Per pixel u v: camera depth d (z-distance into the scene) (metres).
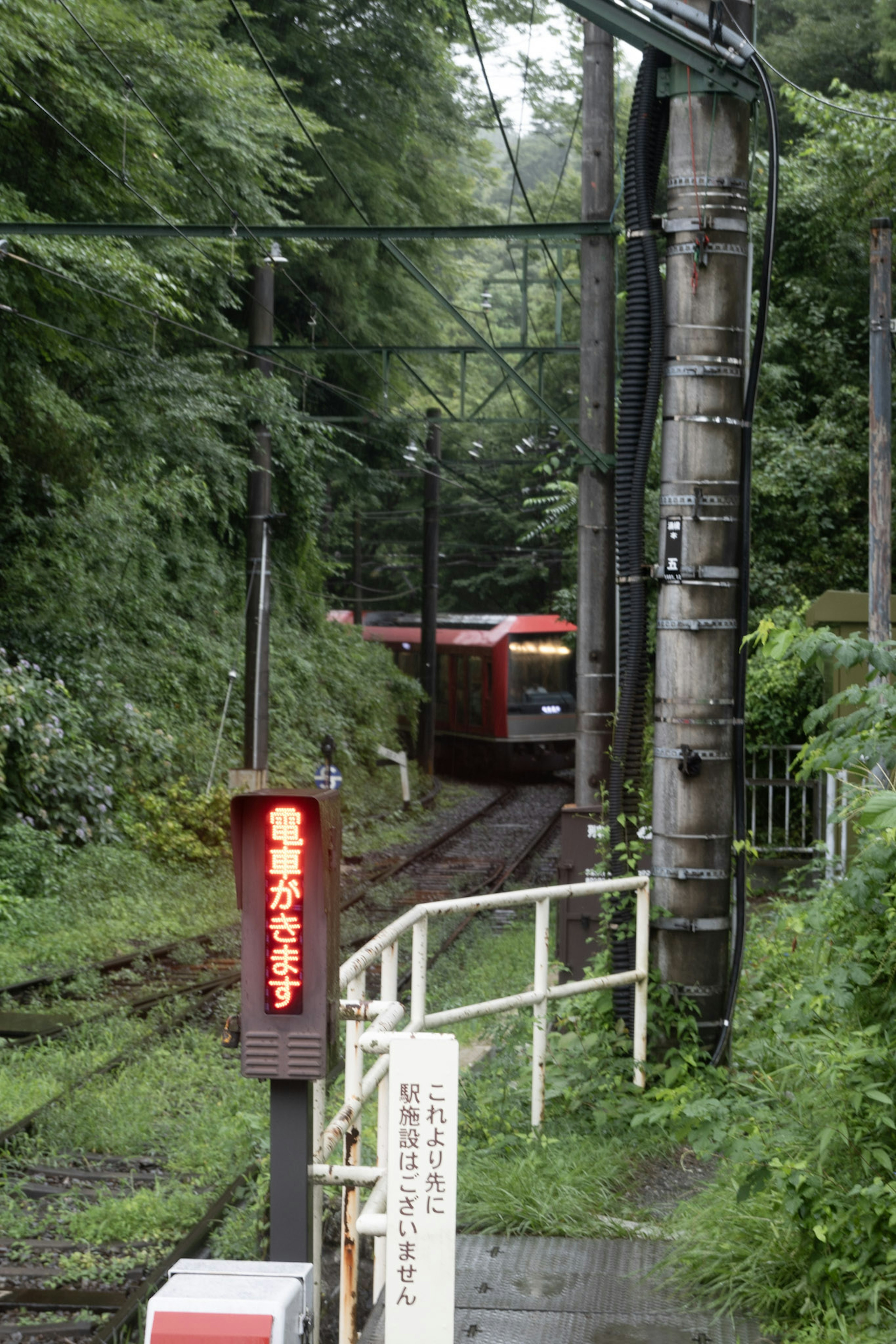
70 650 54.81
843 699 13.41
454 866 57.91
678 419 17.59
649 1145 15.48
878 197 57.25
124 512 61.47
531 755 91.38
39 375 49.59
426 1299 8.78
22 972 33.94
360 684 83.69
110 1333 13.14
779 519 58.56
